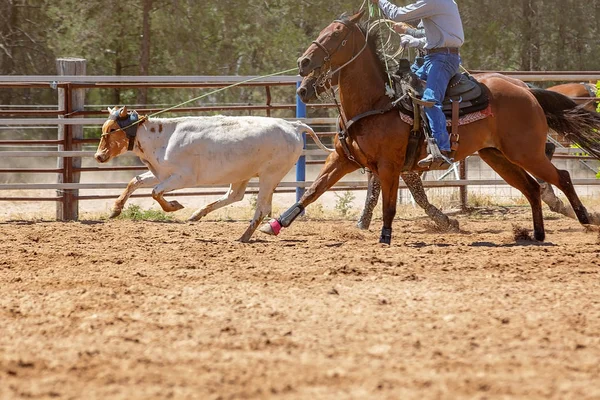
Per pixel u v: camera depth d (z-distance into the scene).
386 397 5.79
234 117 13.52
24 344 7.16
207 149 13.15
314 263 10.91
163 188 13.09
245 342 7.17
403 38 12.62
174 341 7.23
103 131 13.17
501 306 8.48
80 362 6.59
